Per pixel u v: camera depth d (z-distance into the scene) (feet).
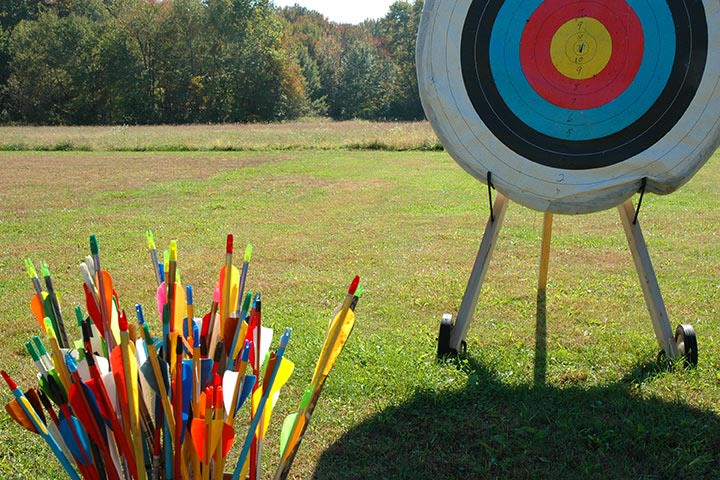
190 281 20.98
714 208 33.17
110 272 21.86
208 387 6.59
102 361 7.23
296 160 61.93
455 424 11.48
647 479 9.94
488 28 12.62
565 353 14.40
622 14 12.36
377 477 10.11
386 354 14.23
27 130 106.01
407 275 21.20
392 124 110.22
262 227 29.55
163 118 184.03
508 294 18.85
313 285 20.08
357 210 33.88
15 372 13.87
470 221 30.58
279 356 7.23
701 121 12.00
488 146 12.56
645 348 14.62
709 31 11.90
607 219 30.19
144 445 7.27
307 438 11.15
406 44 240.12
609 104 12.45
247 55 189.57
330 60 254.47
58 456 7.02
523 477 10.03
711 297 18.49
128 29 181.57
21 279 21.25
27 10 204.74
